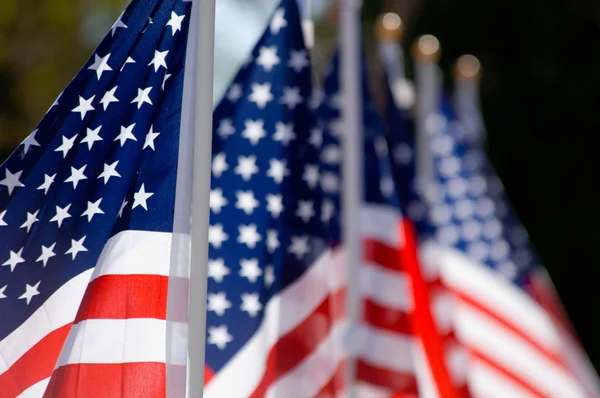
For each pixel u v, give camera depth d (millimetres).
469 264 18141
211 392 9633
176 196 8023
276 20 10594
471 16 34656
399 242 13859
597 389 19234
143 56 8164
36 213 7883
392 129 15516
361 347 13336
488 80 34312
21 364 7719
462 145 18812
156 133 8086
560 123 33969
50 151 7953
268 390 9820
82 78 8062
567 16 33500
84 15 40812
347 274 12344
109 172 7992
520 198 34312
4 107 38281
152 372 7738
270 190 10180
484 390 17578
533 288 19453
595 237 33656
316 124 10477
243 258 9984
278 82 10445
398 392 13438
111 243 7863
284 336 9984
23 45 38656
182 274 7918
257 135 10305
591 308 33688
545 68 33688
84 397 7625
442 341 15383
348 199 12477
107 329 7746
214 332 9766
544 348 18281
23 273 7812
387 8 36562
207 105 8141
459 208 18391
